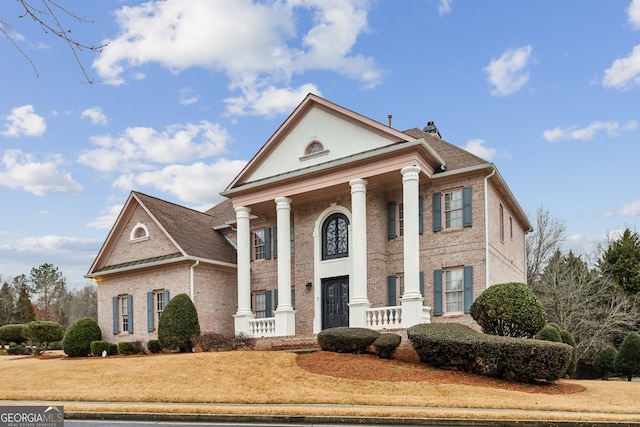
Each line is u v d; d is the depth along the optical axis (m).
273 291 27.83
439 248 22.62
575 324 35.25
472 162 22.77
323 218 25.81
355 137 23.27
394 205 24.06
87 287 91.25
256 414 11.92
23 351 34.22
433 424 11.21
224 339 22.81
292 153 25.06
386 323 20.94
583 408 12.27
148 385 15.61
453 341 16.53
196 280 26.89
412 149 21.19
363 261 21.88
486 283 21.16
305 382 15.45
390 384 14.93
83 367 19.16
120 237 30.31
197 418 12.05
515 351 15.71
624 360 27.16
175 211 30.59
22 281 82.62
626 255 41.75
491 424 11.04
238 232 26.17
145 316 28.28
